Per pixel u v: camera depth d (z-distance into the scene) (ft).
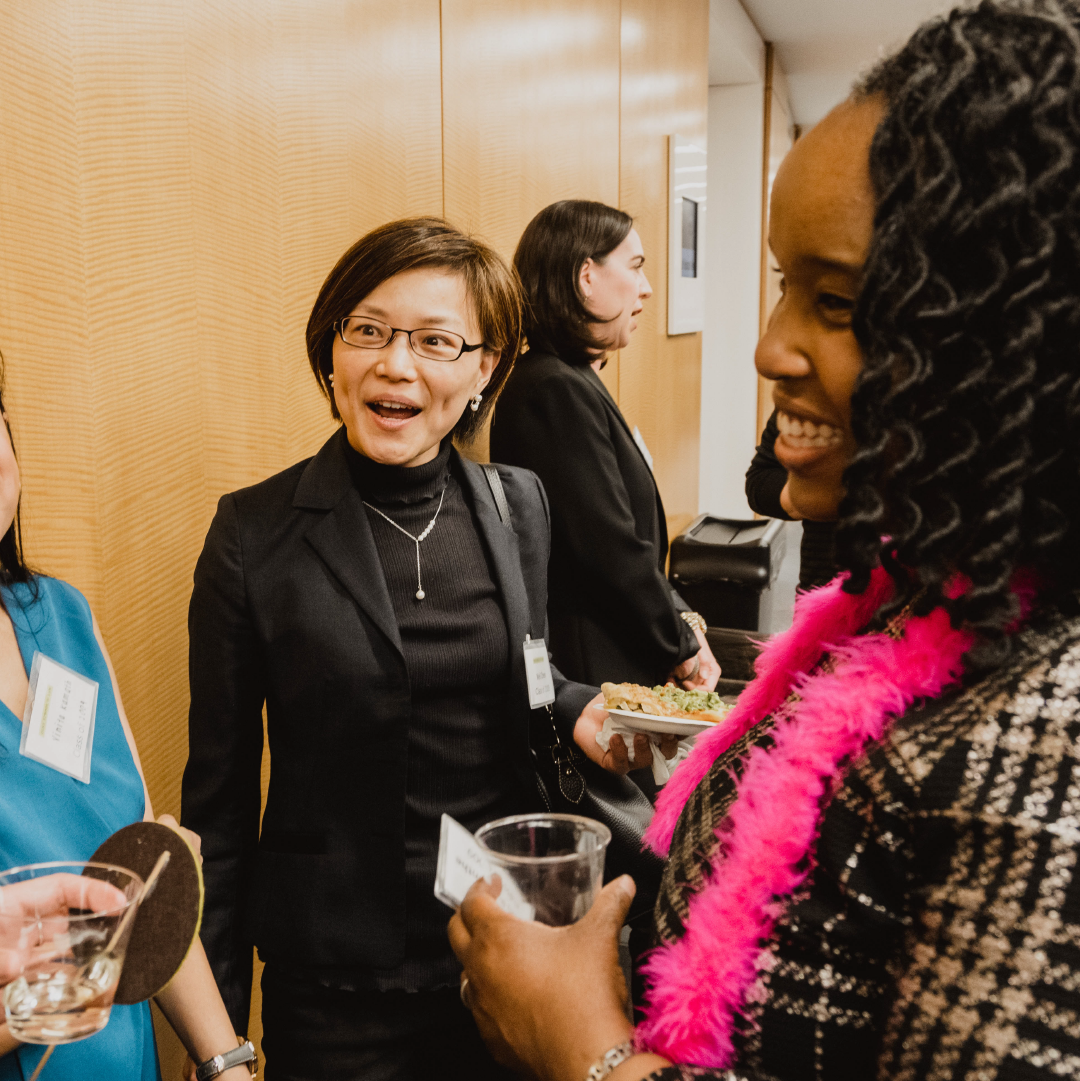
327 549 4.37
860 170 1.88
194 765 4.40
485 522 4.82
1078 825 1.60
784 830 1.95
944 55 1.79
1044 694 1.72
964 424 1.72
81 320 4.30
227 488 5.53
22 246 3.94
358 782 4.35
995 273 1.66
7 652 3.38
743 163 25.08
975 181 1.69
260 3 5.51
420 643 4.50
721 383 26.50
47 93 4.03
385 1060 4.43
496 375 5.04
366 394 4.39
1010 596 1.71
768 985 1.94
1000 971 1.62
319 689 4.29
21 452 4.00
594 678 7.08
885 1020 1.81
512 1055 2.39
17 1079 2.84
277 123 5.74
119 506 4.62
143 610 4.86
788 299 2.09
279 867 4.38
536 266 7.37
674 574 14.23
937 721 1.82
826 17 22.21
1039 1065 1.56
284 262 5.92
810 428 2.13
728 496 27.07
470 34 8.41
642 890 5.24
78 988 2.42
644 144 14.11
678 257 15.81
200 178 5.07
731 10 19.95
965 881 1.69
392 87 7.10
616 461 7.21
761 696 2.83
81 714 3.46
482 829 2.88
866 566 1.86
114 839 2.83
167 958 2.70
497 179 9.18
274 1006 4.53
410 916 4.42
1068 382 1.67
